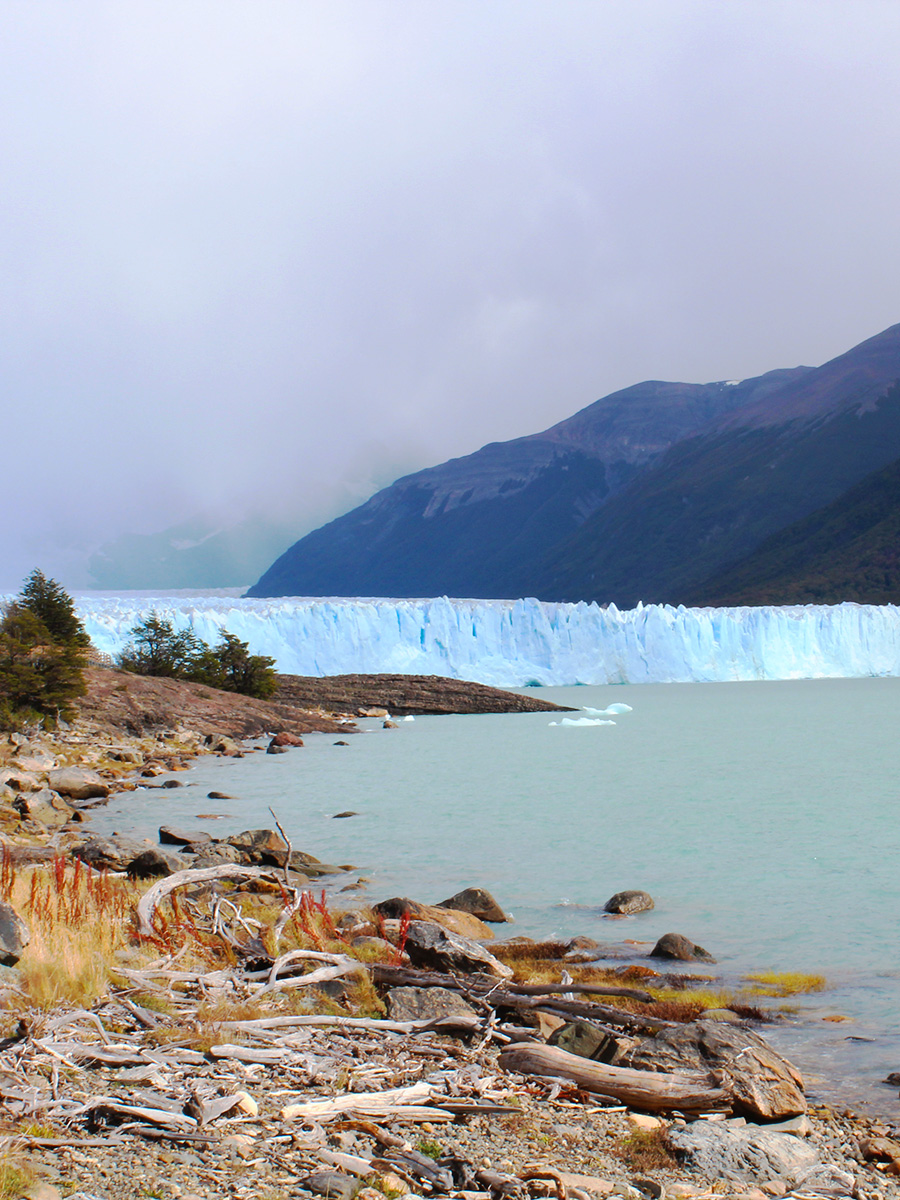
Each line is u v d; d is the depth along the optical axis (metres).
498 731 52.75
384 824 24.64
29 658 40.88
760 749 42.50
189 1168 5.63
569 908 16.12
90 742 40.38
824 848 21.22
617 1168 6.49
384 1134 6.48
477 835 23.06
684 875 18.64
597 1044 8.89
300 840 22.44
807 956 13.23
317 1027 9.05
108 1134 6.05
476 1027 9.13
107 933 10.98
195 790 31.31
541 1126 7.07
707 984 11.98
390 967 10.84
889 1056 9.58
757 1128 7.34
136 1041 7.94
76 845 19.59
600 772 35.47
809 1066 9.35
